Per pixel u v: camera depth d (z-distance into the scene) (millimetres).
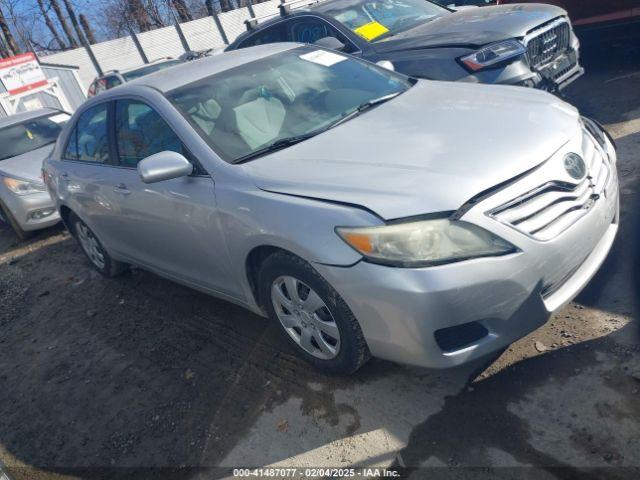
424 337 2441
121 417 3320
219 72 3857
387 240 2402
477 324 2504
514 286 2424
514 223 2449
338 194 2623
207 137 3348
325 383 3068
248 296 3305
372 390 2924
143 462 2930
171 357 3754
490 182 2467
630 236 3639
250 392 3186
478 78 5105
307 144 3162
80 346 4285
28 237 7395
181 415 3186
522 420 2516
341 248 2514
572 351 2812
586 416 2453
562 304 2611
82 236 5277
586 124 3346
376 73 4066
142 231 3965
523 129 2838
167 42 24984
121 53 24266
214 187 3143
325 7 6582
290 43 4395
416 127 3066
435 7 6777
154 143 3646
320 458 2631
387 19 6402
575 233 2578
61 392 3758
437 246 2369
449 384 2820
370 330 2605
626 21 6840
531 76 5137
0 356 4496
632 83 6527
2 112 14859
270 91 3682
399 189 2518
